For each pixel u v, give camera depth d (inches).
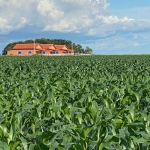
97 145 181.6
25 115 283.4
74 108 258.7
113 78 534.0
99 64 1224.8
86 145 188.5
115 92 385.1
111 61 1486.2
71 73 731.4
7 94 404.5
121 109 269.7
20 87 456.1
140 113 261.3
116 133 212.2
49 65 1190.9
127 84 454.0
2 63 1406.3
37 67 1087.6
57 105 287.9
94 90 408.8
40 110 281.3
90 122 262.7
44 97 356.5
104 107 295.6
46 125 262.4
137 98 331.6
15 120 255.8
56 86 466.3
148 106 330.0
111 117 239.0
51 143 172.1
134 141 183.0
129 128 201.0
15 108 309.7
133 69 908.6
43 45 6515.8
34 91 416.2
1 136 221.0
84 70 869.2
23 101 353.4
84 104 328.2
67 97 365.1
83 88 425.4
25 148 185.6
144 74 618.8
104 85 443.8
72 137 189.5
